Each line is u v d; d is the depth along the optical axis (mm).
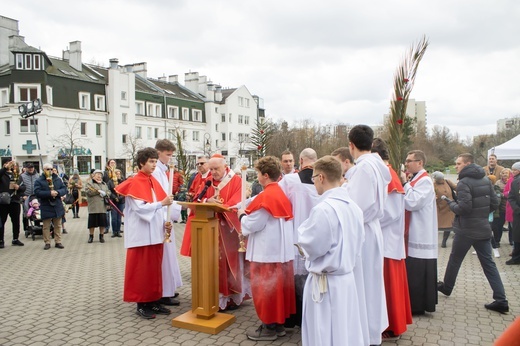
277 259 4414
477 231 5395
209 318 4871
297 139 31359
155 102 44375
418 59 4973
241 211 4629
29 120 34094
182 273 7566
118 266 8086
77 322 5035
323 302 3285
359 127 4234
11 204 10148
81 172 36875
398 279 4465
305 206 4672
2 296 6117
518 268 7824
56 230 10031
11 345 4371
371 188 3973
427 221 5121
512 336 1195
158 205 5043
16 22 39188
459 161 5598
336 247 3248
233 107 53250
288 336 4594
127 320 5098
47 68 35625
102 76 40281
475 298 5941
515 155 13180
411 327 4840
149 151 5223
